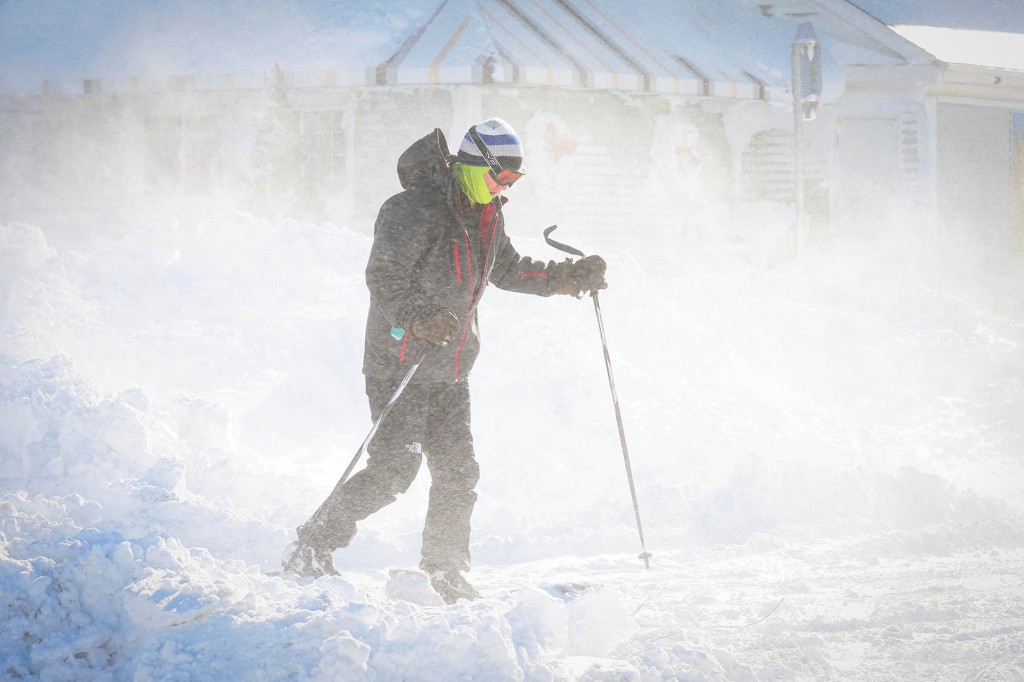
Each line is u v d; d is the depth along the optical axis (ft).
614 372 49.93
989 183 166.50
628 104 129.29
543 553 35.40
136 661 19.31
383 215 25.98
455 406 27.43
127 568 20.63
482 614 20.74
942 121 161.68
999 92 157.07
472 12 120.57
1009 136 168.35
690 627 26.89
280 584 22.45
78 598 20.40
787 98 136.36
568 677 20.43
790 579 32.09
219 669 19.27
